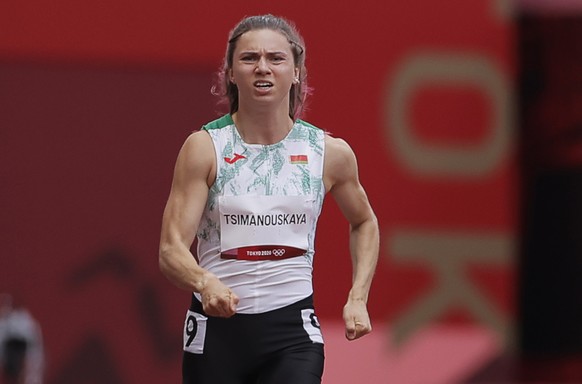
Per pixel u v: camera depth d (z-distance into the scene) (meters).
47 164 23.83
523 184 27.86
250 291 11.91
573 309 28.11
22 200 23.67
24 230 23.61
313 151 12.19
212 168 11.90
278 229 11.95
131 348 23.95
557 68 27.86
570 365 27.75
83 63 24.28
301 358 11.94
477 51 27.33
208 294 10.95
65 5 24.36
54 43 24.25
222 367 11.95
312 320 12.18
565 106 27.98
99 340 23.84
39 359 23.50
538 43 27.95
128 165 24.14
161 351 24.05
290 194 11.97
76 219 23.86
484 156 27.36
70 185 23.89
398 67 26.70
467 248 27.12
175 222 11.71
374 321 26.31
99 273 23.89
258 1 25.47
